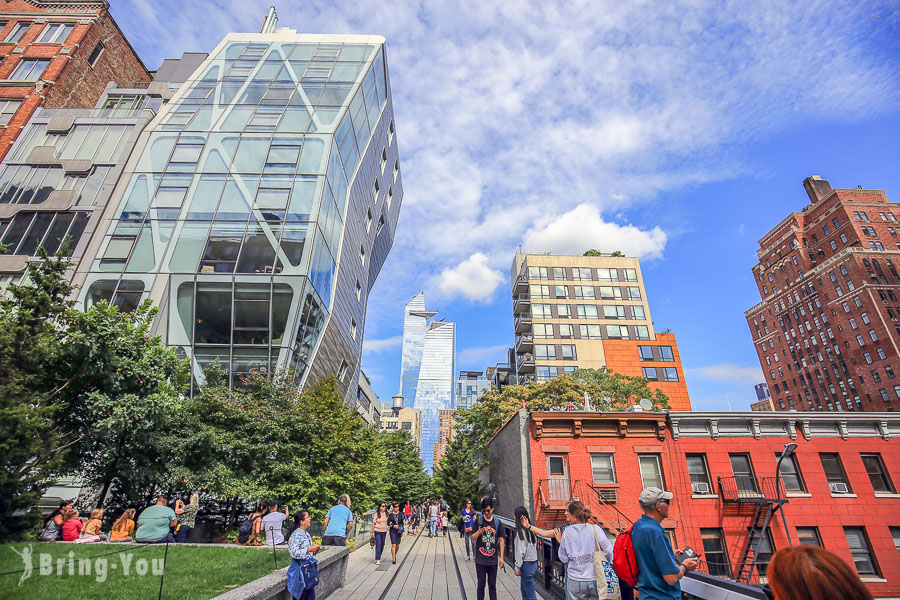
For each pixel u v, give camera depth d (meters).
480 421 36.72
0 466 8.67
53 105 35.59
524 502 17.34
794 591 1.76
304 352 27.94
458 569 13.04
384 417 141.25
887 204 80.50
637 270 66.31
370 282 58.34
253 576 6.94
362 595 8.78
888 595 15.31
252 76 36.97
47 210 28.84
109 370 11.54
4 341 9.62
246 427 15.23
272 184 30.38
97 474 13.14
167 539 9.01
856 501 16.75
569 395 32.28
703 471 17.62
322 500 15.97
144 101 40.31
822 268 80.38
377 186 48.66
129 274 26.78
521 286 66.25
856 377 73.00
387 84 46.09
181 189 29.88
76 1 40.19
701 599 4.36
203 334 25.83
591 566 5.20
